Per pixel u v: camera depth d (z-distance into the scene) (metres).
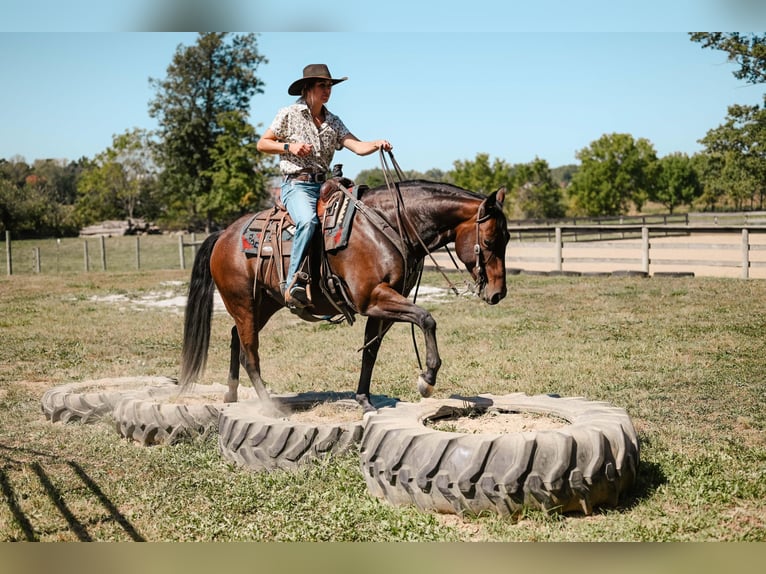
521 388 7.81
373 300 5.48
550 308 13.62
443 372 8.81
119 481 5.34
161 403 6.82
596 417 4.92
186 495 5.02
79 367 9.98
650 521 4.30
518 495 4.30
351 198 5.65
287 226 5.96
